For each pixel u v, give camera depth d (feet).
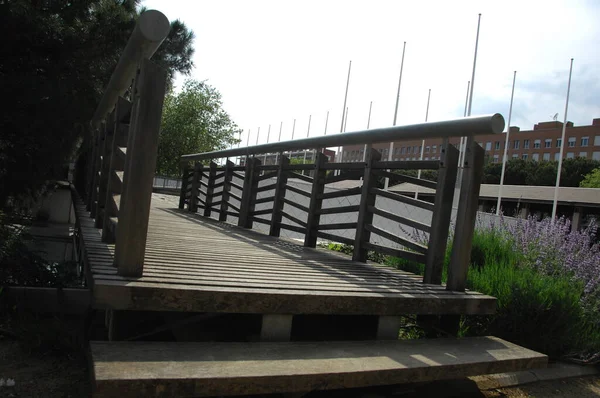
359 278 9.91
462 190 9.86
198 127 105.70
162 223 18.07
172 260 9.32
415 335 11.17
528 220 16.12
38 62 18.75
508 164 185.16
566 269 13.56
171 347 6.24
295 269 10.14
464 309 9.12
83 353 8.47
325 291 7.92
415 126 10.46
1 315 10.13
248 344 6.82
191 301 6.68
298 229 16.08
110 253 8.85
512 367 7.72
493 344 8.59
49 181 23.12
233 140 113.60
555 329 10.93
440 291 9.46
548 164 179.22
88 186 20.29
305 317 9.59
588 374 10.19
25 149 18.85
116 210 10.09
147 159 7.09
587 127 252.62
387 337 8.46
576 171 173.27
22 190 20.39
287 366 6.06
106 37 20.06
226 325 8.87
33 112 18.26
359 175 13.62
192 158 28.04
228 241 14.33
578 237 14.80
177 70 31.40
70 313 11.25
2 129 18.11
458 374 7.13
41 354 8.43
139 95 7.14
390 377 6.51
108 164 13.02
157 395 5.04
